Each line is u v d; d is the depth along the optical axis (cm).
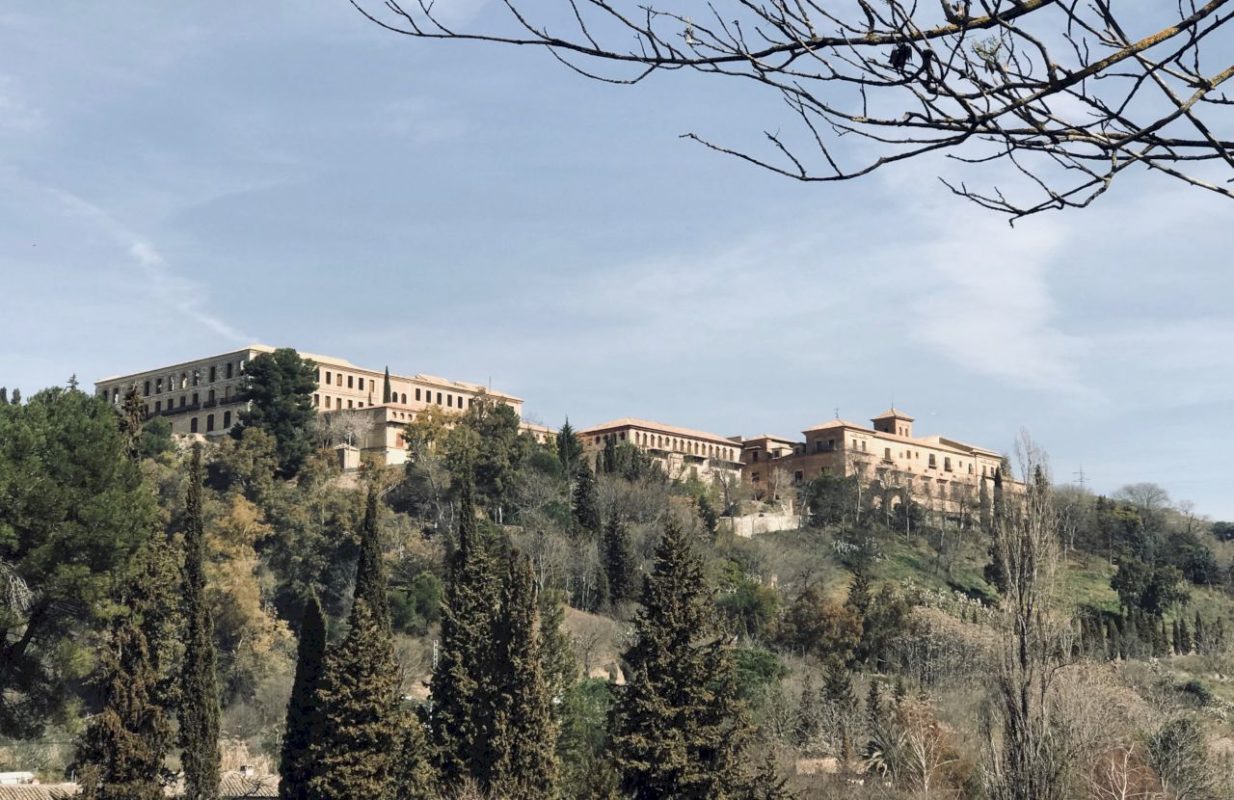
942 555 15438
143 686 5488
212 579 10125
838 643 10962
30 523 4988
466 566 6719
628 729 5953
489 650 6203
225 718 9306
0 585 4850
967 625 11325
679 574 6122
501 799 5778
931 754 6262
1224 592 15762
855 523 16125
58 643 5353
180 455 13412
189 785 5850
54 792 6134
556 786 5950
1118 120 574
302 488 12925
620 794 5625
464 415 14612
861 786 6431
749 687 8175
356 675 5712
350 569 11531
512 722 5966
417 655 9962
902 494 16775
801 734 7869
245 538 11475
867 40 550
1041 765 4153
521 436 14688
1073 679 4488
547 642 7206
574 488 13962
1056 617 4284
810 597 11494
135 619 5578
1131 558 14912
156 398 17125
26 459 5056
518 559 6278
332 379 16450
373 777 5597
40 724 5262
